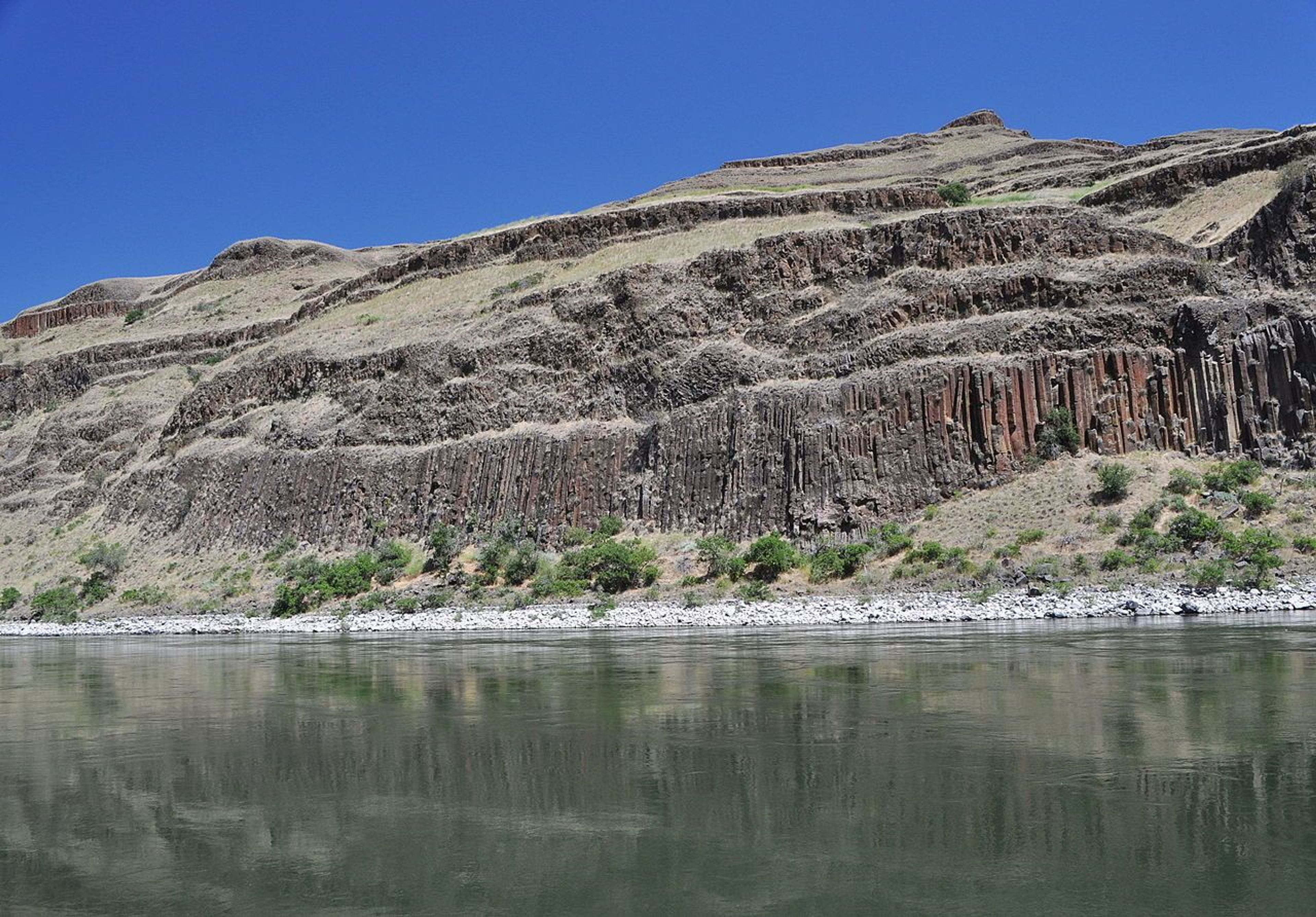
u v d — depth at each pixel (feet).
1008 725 64.95
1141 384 206.39
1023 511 193.88
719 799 49.62
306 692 95.45
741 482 221.25
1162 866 38.24
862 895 36.32
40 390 456.04
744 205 323.98
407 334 315.78
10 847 44.80
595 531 236.22
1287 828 42.16
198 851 43.70
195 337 440.45
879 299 236.84
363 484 270.05
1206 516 176.65
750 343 247.50
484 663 116.67
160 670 123.03
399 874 40.14
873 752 58.34
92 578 287.48
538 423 259.39
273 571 261.44
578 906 36.19
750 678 93.04
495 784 53.98
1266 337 199.52
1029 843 41.32
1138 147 444.14
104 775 58.85
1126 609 153.07
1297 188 221.46
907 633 136.26
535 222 373.81
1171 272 217.36
